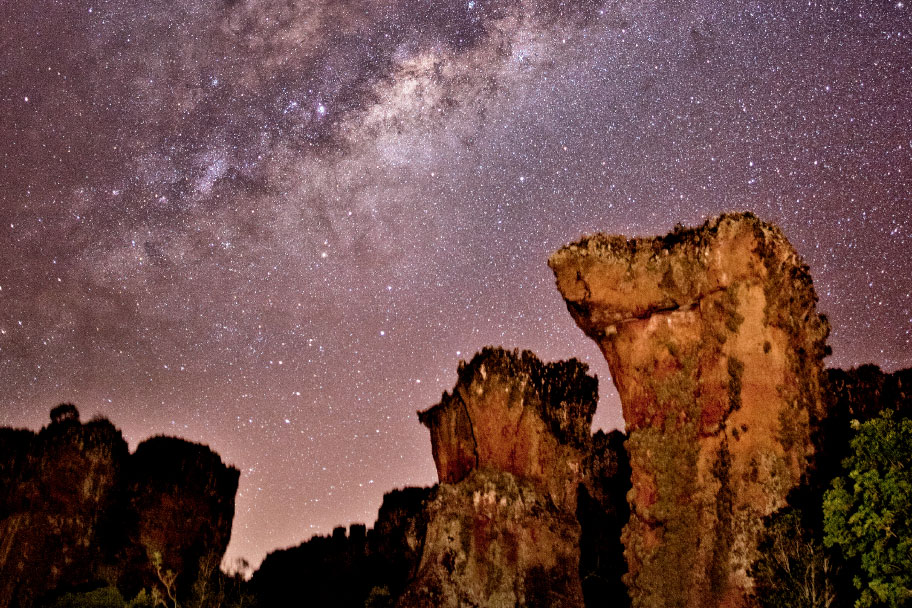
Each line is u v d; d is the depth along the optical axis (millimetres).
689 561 22547
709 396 23859
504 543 28094
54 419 40469
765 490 22359
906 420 17266
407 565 42625
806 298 24062
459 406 31844
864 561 16438
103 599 34656
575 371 32250
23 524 36906
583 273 25938
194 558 41812
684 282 24859
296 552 47469
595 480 33938
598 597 31312
